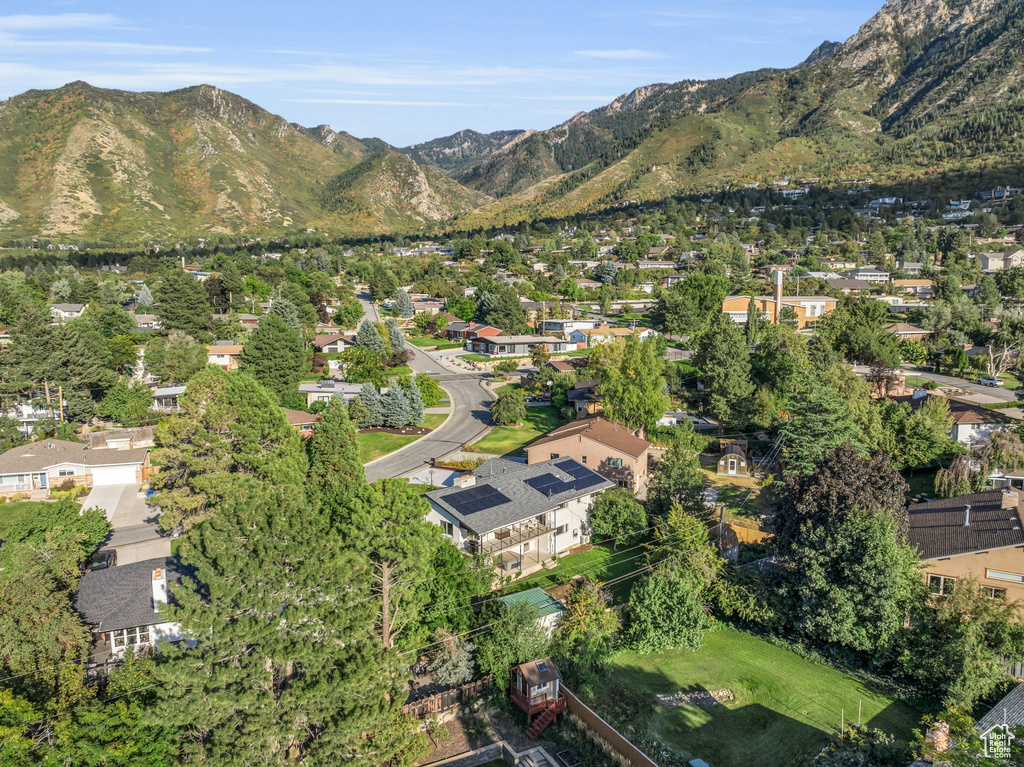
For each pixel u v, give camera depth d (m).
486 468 55.50
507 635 33.59
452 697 32.59
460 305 151.88
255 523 27.20
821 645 36.69
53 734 24.39
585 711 31.27
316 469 50.97
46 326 77.69
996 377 92.44
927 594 35.22
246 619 24.66
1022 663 31.66
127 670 28.31
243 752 23.91
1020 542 34.69
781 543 39.72
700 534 41.34
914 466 58.66
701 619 37.03
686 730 30.75
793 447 56.75
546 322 137.75
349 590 27.45
